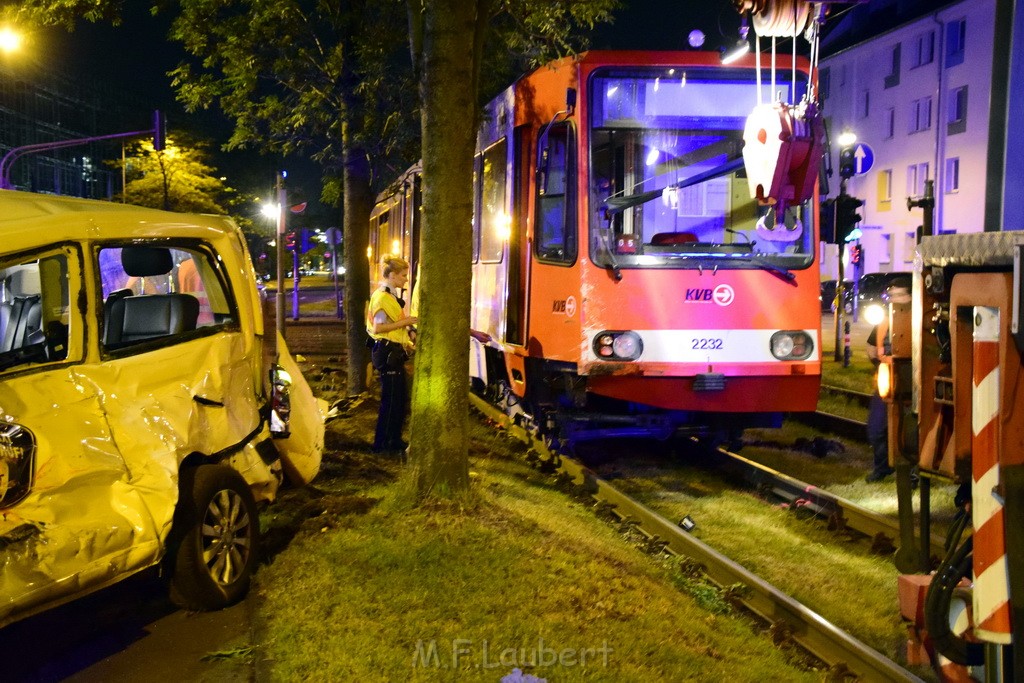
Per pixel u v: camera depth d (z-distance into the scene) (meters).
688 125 8.98
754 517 8.20
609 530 7.39
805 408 9.09
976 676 3.85
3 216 4.68
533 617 5.07
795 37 4.91
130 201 54.72
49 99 82.75
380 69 12.30
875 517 7.43
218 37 12.81
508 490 7.81
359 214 13.37
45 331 4.79
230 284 5.87
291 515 6.94
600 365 8.77
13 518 4.04
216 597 5.20
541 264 9.57
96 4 9.90
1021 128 4.24
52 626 5.13
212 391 5.44
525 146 10.21
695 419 9.60
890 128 46.22
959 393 3.44
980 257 3.32
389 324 9.20
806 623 5.47
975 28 39.94
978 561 3.30
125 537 4.41
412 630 4.88
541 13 10.66
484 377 12.25
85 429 4.44
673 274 8.83
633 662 4.65
